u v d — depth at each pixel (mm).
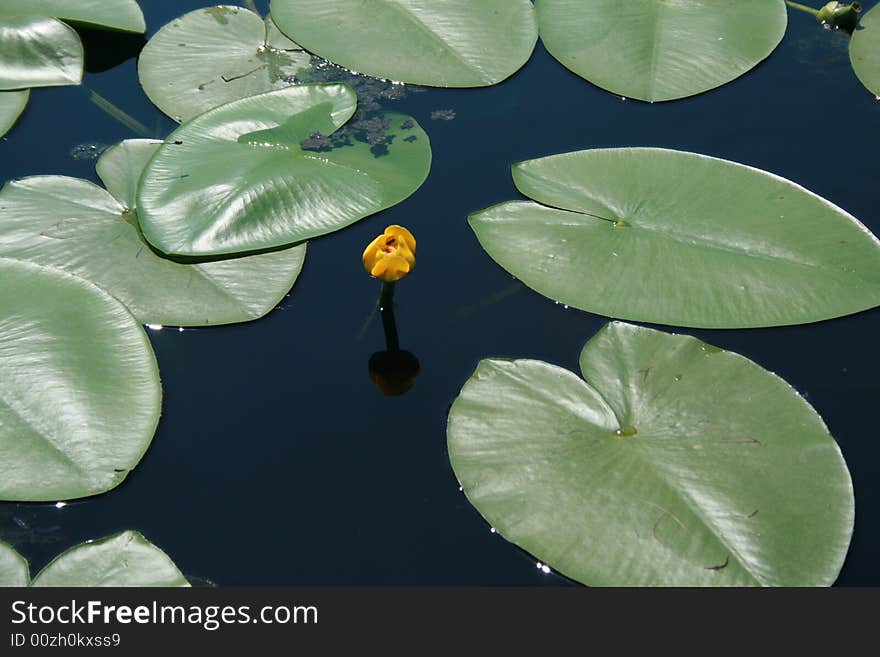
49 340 2514
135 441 2479
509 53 2789
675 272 2582
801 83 2773
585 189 2646
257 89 2742
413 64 2768
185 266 2584
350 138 2688
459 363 2541
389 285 2557
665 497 2455
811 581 2424
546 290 2578
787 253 2592
